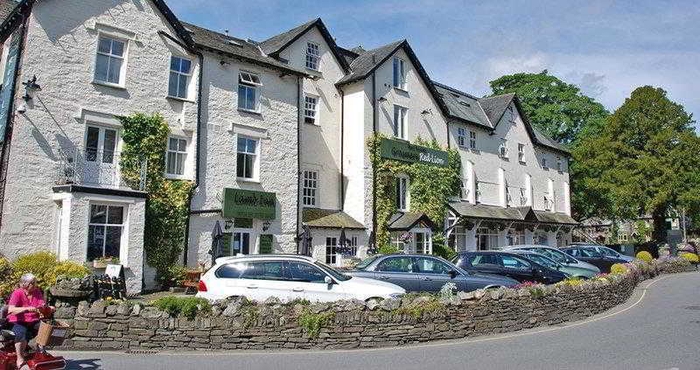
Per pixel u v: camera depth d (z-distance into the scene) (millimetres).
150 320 10148
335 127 28188
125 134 18734
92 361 9000
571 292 14484
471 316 11984
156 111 19812
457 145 34281
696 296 18719
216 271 12227
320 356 9695
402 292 12367
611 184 44469
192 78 21203
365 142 27438
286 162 23953
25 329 7770
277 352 10055
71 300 11656
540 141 44688
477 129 36625
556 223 41375
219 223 19781
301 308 10703
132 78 19328
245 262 12336
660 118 43812
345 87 28688
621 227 71938
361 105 27781
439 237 30375
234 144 22109
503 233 36469
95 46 18469
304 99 27062
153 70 19953
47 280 13922
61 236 16188
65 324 8367
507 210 37500
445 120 33219
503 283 14742
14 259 15805
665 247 40250
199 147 20797
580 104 51156
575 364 8820
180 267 19047
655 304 16953
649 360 9008
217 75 21984
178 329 10156
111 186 17766
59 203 16859
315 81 27438
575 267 21656
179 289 18391
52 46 17438
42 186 16672
